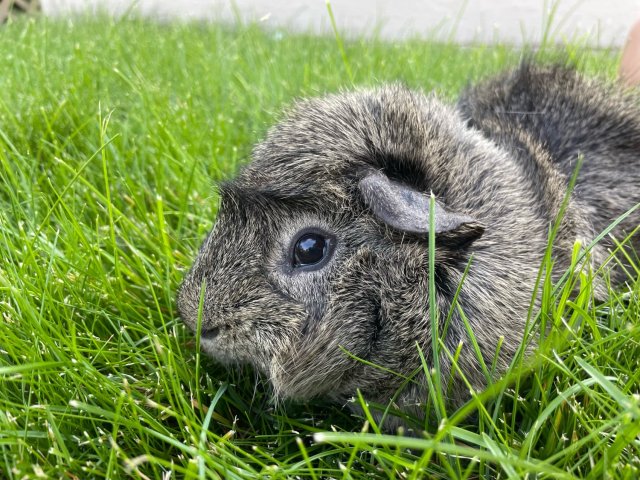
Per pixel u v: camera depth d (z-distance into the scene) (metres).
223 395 0.14
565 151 0.17
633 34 0.27
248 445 0.13
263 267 0.13
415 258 0.12
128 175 0.21
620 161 0.17
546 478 0.10
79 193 0.21
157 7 0.66
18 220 0.17
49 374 0.12
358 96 0.15
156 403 0.12
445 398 0.13
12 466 0.11
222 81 0.32
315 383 0.13
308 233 0.13
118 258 0.17
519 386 0.12
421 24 0.67
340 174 0.13
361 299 0.12
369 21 0.63
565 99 0.19
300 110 0.15
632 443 0.10
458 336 0.12
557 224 0.12
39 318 0.13
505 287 0.13
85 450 0.12
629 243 0.17
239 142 0.26
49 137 0.24
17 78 0.29
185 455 0.12
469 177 0.14
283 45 0.44
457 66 0.39
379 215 0.12
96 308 0.15
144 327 0.15
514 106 0.19
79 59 0.33
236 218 0.13
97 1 0.68
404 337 0.12
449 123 0.15
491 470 0.11
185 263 0.18
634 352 0.13
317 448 0.12
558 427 0.12
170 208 0.21
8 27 0.47
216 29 0.50
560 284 0.13
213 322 0.13
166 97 0.28
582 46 0.42
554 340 0.12
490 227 0.13
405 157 0.13
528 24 0.62
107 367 0.14
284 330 0.13
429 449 0.09
